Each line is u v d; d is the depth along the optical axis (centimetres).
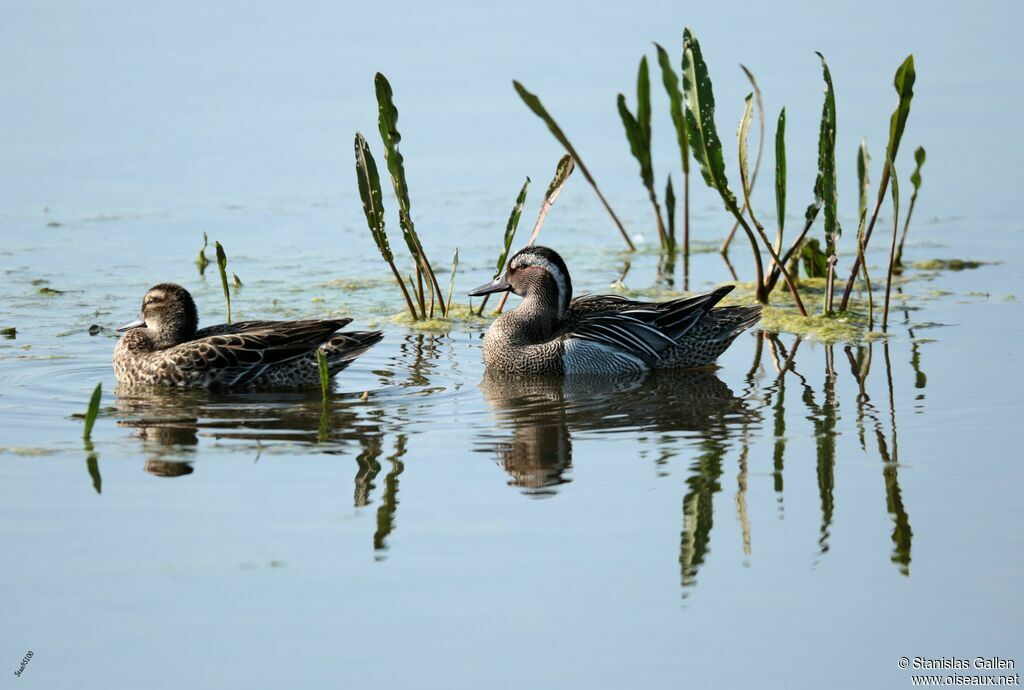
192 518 1102
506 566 1019
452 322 1841
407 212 1805
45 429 1328
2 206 2366
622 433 1334
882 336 1703
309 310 1866
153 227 2277
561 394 1498
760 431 1331
